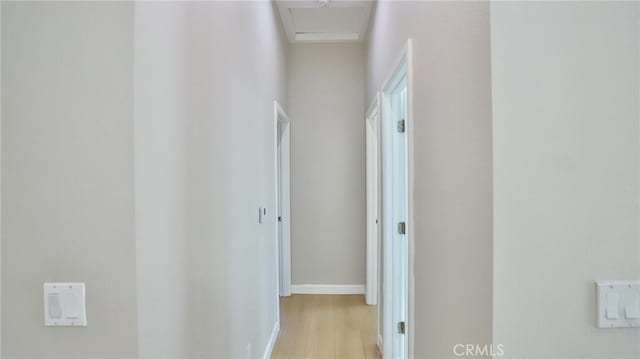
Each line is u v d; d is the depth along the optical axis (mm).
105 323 851
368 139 3410
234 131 1641
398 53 1766
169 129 992
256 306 2104
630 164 777
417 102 1377
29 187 854
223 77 1477
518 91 772
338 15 3133
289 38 3557
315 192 3709
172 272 1007
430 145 1207
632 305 777
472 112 866
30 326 861
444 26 1057
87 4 839
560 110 775
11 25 851
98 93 840
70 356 858
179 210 1051
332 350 2541
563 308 783
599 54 775
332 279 3746
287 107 3570
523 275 777
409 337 1463
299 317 3139
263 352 2299
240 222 1738
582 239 780
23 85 853
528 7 773
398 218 2303
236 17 1683
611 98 775
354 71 3674
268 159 2525
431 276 1208
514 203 774
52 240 854
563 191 778
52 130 849
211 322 1329
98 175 843
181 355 1065
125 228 841
